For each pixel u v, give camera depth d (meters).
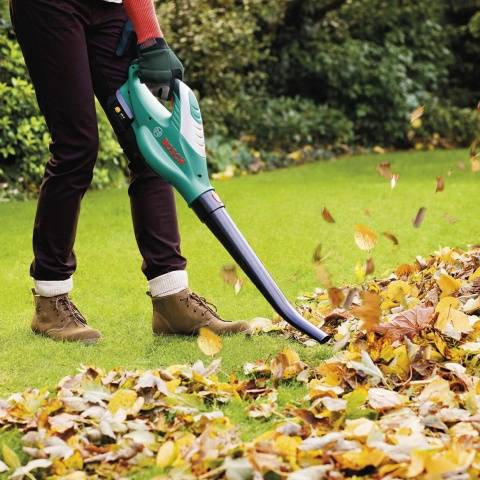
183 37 10.16
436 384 3.01
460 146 13.01
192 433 2.82
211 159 10.02
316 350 3.71
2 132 8.12
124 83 3.83
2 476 2.62
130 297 4.79
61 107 3.74
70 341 3.91
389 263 5.41
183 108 3.62
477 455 2.49
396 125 12.55
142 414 2.98
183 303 3.98
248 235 6.21
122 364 3.59
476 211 6.94
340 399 2.89
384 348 3.42
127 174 9.22
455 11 14.11
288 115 11.48
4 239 6.22
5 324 4.23
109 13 3.81
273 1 11.76
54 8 3.68
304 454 2.53
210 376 3.27
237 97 11.24
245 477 2.41
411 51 13.16
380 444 2.53
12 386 3.32
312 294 4.75
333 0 12.35
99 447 2.73
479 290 4.07
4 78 8.22
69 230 3.89
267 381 3.31
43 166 8.37
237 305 4.60
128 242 6.09
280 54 12.30
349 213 6.97
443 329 3.51
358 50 12.49
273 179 9.25
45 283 3.93
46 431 2.80
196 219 6.79
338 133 11.89
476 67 14.36
